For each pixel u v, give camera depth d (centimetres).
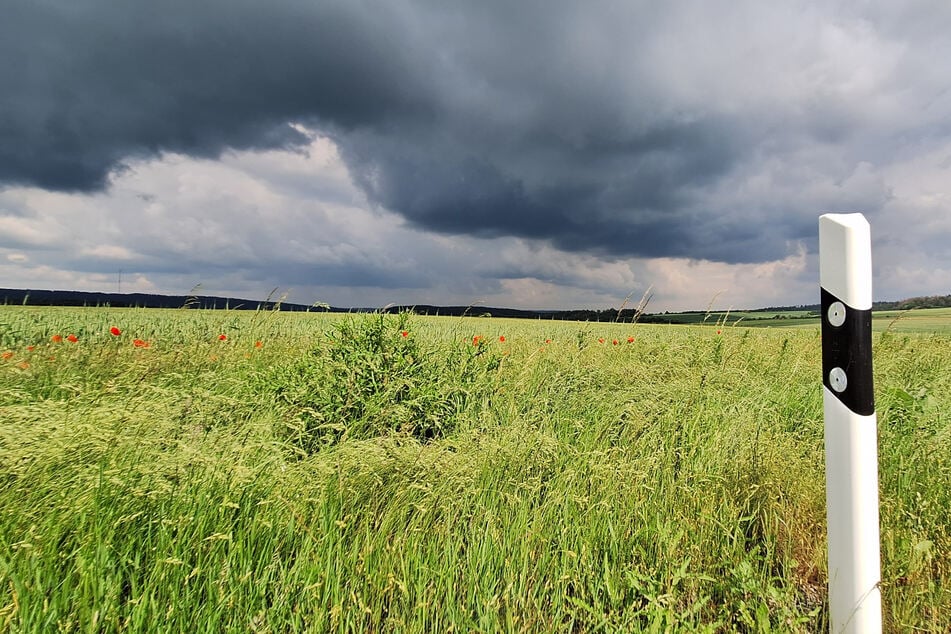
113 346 593
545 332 991
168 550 172
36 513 173
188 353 561
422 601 171
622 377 495
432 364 420
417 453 248
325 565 179
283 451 254
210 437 256
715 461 285
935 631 177
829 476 152
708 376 454
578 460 277
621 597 183
